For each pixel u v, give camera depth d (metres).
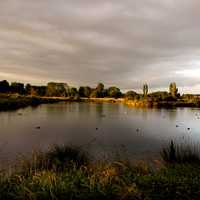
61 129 23.02
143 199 4.84
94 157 11.86
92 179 5.54
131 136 20.08
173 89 96.19
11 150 13.99
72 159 8.16
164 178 5.86
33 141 17.06
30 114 35.72
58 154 8.72
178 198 4.88
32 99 66.38
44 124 25.95
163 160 9.24
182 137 20.00
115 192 5.01
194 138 19.58
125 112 45.53
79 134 20.56
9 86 99.12
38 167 7.30
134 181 5.66
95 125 26.52
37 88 114.62
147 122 30.36
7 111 37.62
